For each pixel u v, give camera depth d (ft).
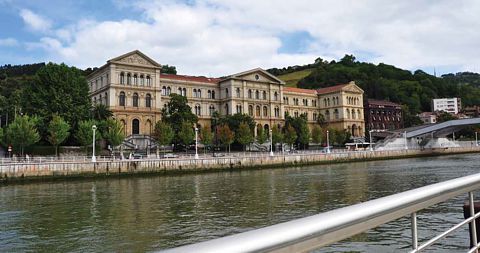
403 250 46.70
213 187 133.49
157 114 311.88
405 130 367.25
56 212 86.89
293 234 5.83
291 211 82.48
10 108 329.11
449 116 544.62
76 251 56.29
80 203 100.17
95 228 70.08
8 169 157.07
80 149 240.32
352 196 102.22
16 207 94.58
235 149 326.44
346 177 158.10
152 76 313.32
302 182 142.20
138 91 305.32
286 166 245.65
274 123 382.83
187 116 293.02
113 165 181.88
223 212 83.25
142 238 62.90
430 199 9.50
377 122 463.42
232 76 360.28
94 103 314.14
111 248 57.52
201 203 96.63
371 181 139.33
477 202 17.44
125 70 301.22
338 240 6.80
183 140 272.72
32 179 161.79
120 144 234.17
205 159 211.82
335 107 434.30
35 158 179.42
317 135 363.76
